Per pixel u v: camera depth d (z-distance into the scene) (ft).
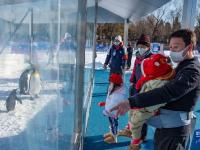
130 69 47.75
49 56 4.89
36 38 4.13
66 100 7.00
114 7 34.19
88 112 18.89
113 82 13.33
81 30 9.03
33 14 3.92
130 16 40.14
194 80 6.16
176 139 6.98
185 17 10.74
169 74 7.10
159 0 23.22
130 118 9.82
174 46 6.69
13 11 3.30
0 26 3.03
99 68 49.62
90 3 15.25
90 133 16.44
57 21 5.40
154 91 5.93
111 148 14.33
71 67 7.72
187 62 6.61
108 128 17.56
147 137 15.83
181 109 6.85
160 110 7.13
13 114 3.57
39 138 4.56
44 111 4.78
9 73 3.33
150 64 7.26
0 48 3.08
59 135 6.09
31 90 4.05
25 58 3.73
